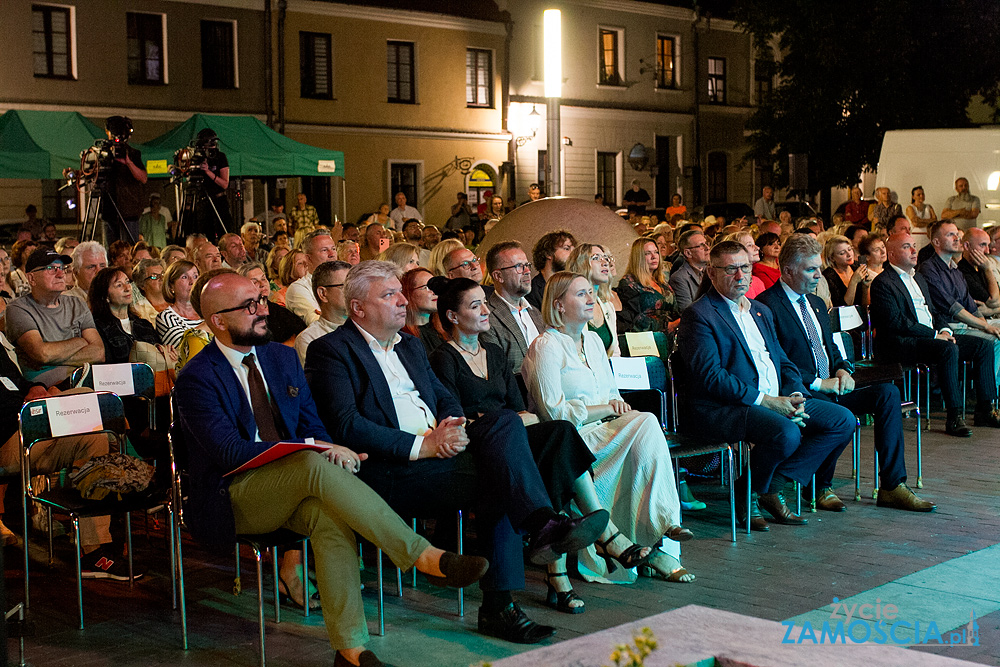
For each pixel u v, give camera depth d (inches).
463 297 211.6
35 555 229.6
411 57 1157.1
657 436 207.6
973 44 981.2
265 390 180.5
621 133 1326.3
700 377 242.2
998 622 175.9
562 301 217.0
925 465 303.0
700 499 274.1
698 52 1391.5
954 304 368.8
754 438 235.9
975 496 268.2
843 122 1056.2
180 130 669.9
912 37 990.4
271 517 165.0
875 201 684.1
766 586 199.8
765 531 241.3
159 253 380.2
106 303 259.1
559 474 189.3
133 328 262.4
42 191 942.4
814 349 271.3
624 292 315.3
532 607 191.9
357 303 192.5
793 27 1042.1
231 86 1044.5
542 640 174.7
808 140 1064.8
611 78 1317.7
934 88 1010.7
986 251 402.9
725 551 225.0
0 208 920.3
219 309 176.7
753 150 1154.0
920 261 394.0
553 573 191.3
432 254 291.3
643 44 1342.3
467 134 1195.3
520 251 243.9
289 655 170.2
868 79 1016.9
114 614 190.5
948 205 620.1
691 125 1393.9
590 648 129.0
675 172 1386.6
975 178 616.4
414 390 197.0
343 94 1106.1
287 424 180.5
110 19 978.7
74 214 959.6
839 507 259.4
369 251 392.5
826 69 1039.0
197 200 501.4
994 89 1015.6
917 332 343.9
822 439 248.2
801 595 193.9
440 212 1185.4
